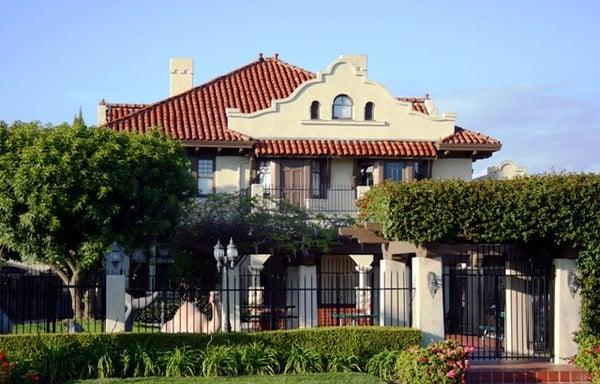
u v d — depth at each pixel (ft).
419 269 76.84
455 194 76.13
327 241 98.48
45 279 87.10
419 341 75.05
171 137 114.32
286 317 95.71
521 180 77.71
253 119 128.26
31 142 98.22
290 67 148.05
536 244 80.69
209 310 102.42
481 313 102.01
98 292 100.78
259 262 106.22
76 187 95.96
